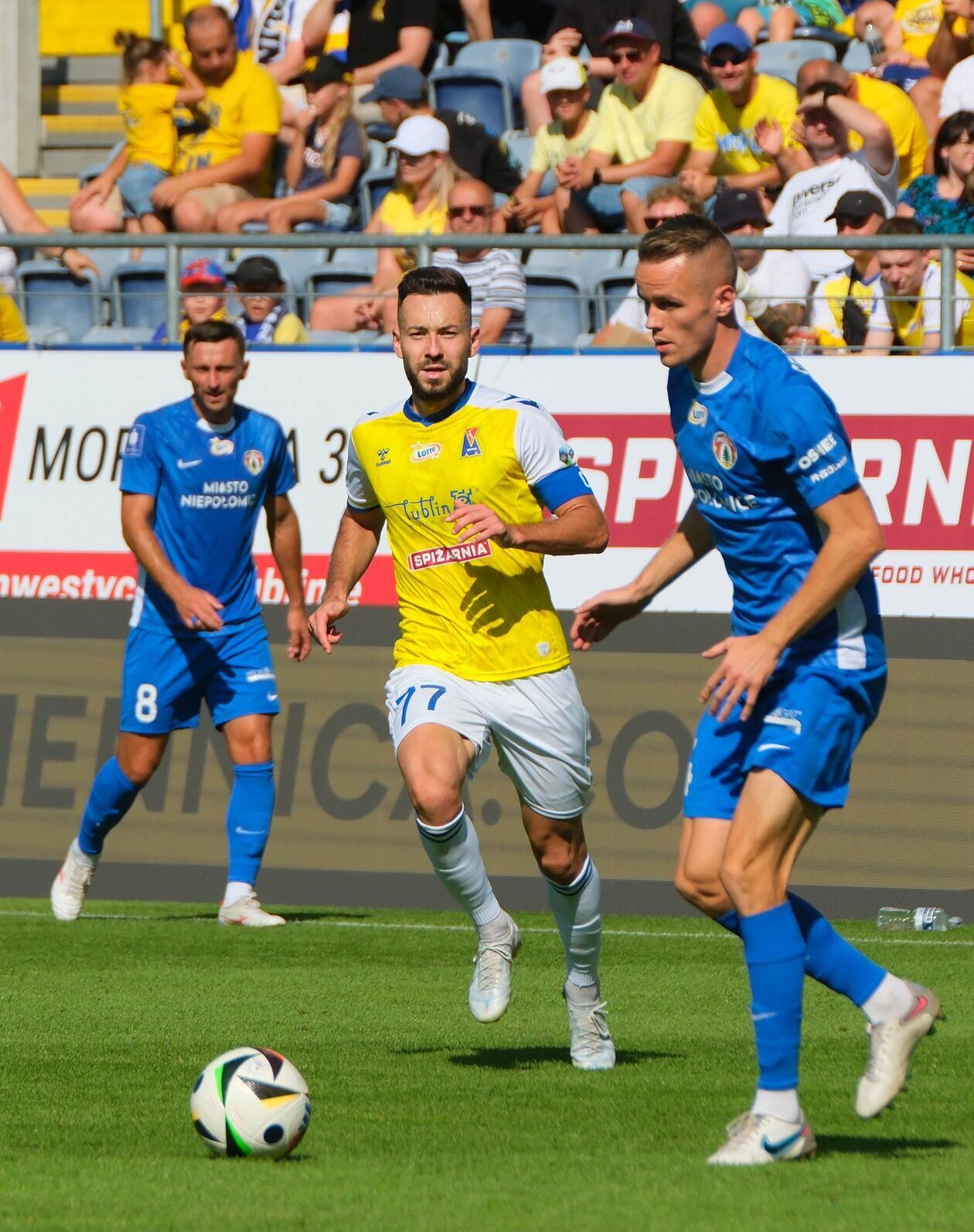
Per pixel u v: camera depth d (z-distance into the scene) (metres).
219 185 45.19
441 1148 14.49
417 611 18.31
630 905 31.42
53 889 30.50
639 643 31.89
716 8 48.22
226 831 31.58
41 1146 14.71
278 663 33.00
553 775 17.89
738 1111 16.09
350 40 51.06
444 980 24.75
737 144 40.94
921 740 30.95
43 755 33.56
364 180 45.06
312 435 33.41
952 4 43.12
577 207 40.78
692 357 14.07
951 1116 15.99
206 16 45.34
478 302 35.50
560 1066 18.48
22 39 56.84
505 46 50.03
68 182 55.88
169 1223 11.96
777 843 13.91
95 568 33.88
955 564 31.22
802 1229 11.66
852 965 14.63
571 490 17.67
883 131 38.69
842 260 34.44
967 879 30.58
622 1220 11.90
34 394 34.38
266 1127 14.07
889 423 31.72
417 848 32.22
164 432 28.67
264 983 24.41
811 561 14.38
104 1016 21.70
